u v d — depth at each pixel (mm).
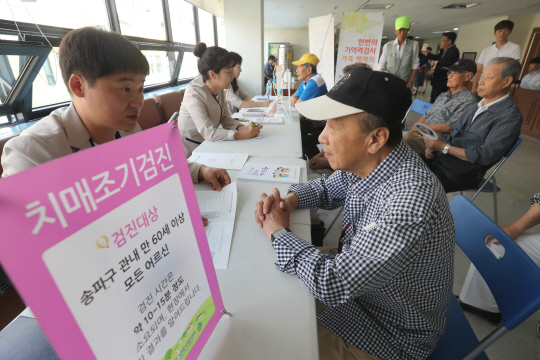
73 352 278
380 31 4059
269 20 9438
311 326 563
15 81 1893
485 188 1907
